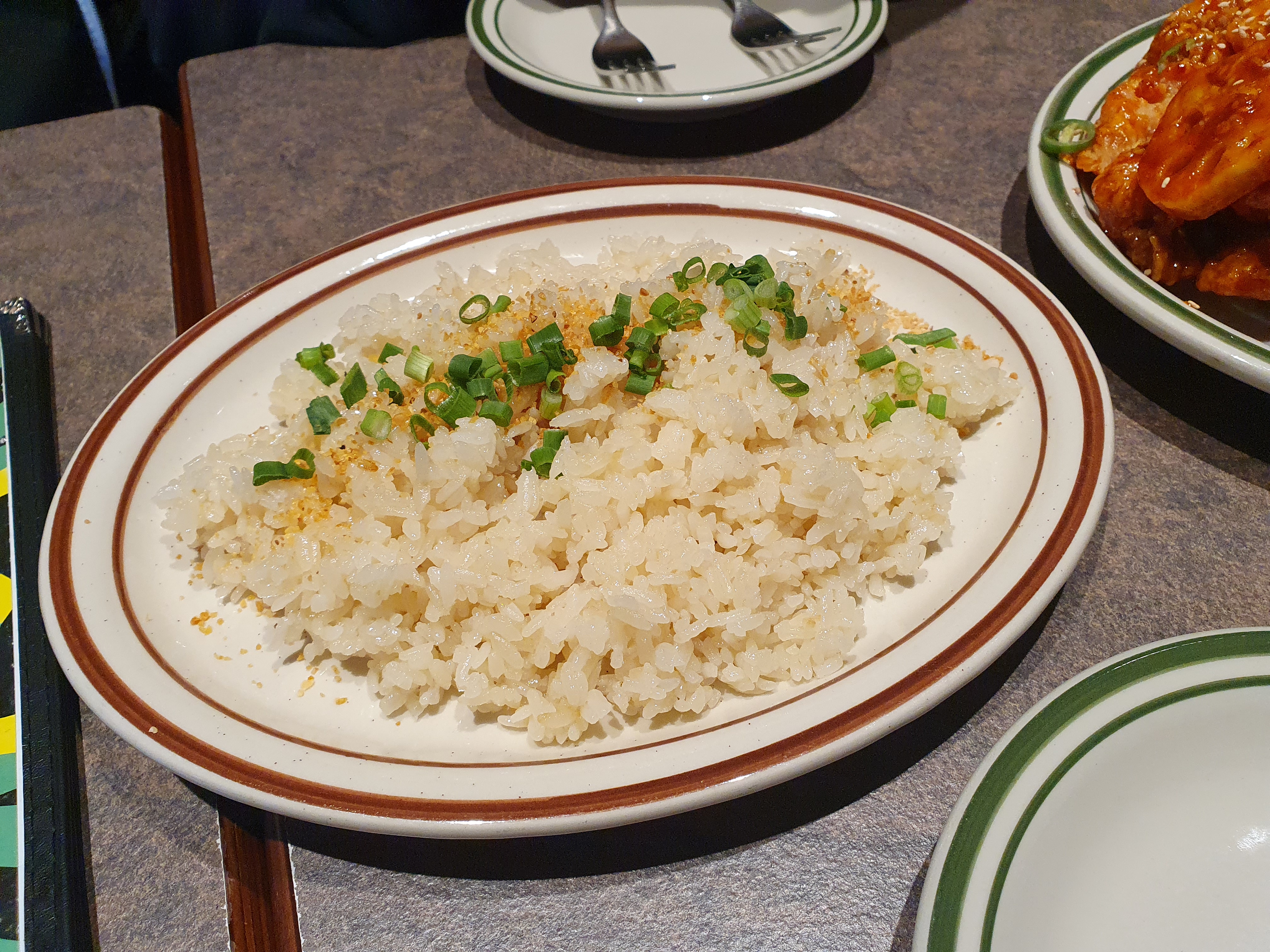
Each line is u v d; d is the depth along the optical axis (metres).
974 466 0.35
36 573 0.35
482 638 0.32
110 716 0.31
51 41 0.61
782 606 0.33
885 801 0.31
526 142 0.48
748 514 0.33
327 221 0.46
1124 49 0.42
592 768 0.29
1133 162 0.38
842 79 0.50
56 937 0.29
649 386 0.35
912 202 0.44
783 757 0.28
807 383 0.35
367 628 0.33
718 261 0.38
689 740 0.29
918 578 0.33
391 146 0.49
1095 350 0.38
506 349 0.35
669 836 0.31
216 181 0.48
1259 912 0.25
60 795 0.31
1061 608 0.33
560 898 0.30
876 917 0.29
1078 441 0.33
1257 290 0.36
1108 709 0.27
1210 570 0.34
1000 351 0.36
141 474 0.36
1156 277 0.38
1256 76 0.36
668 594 0.32
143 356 0.42
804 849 0.30
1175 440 0.36
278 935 0.30
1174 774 0.27
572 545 0.33
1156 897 0.26
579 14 0.52
